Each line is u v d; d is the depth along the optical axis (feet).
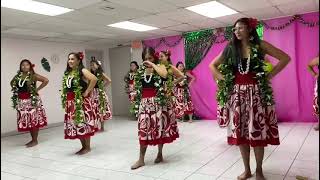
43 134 21.15
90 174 11.44
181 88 22.30
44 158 14.25
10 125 21.93
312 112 20.02
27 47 23.35
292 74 20.44
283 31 20.44
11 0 13.43
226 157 12.71
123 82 29.96
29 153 15.44
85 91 14.10
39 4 14.21
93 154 14.40
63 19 17.43
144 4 15.15
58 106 25.48
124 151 14.73
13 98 17.37
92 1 14.14
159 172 11.18
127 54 29.35
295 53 20.17
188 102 22.70
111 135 19.07
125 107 30.09
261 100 8.97
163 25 20.99
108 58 30.60
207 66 23.82
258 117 8.99
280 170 10.59
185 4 15.62
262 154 9.33
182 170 11.27
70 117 14.07
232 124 9.34
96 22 18.83
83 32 22.07
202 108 24.36
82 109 14.07
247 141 9.22
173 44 25.39
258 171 9.43
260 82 8.93
